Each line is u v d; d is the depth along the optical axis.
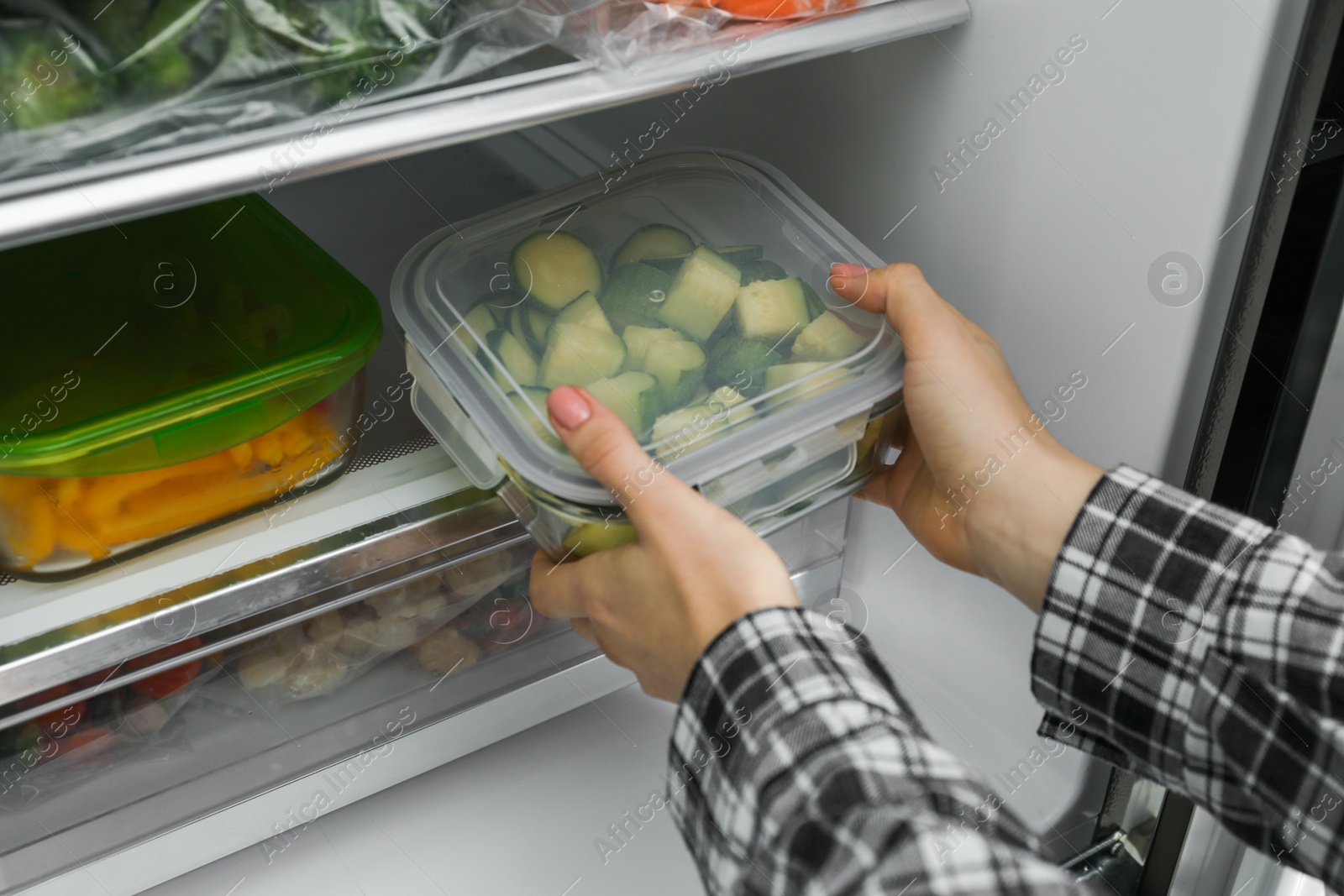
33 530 0.54
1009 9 0.57
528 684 0.72
